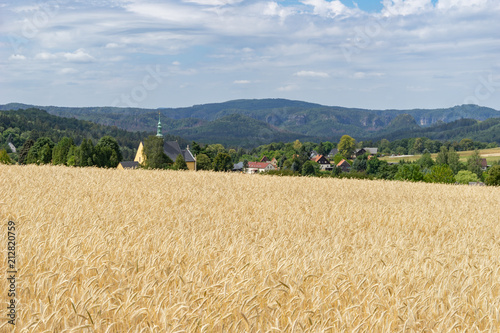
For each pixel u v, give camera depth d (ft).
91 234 36.14
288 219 55.67
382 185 125.70
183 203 65.16
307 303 24.14
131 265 28.19
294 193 94.22
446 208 81.30
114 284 25.40
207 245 36.73
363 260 34.01
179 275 24.99
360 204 78.74
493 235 55.36
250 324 20.88
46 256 28.07
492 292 28.81
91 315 20.75
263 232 47.78
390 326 21.90
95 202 61.00
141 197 69.46
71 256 28.19
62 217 47.62
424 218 65.10
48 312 21.13
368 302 23.90
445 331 21.83
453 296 26.32
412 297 24.77
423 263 34.86
